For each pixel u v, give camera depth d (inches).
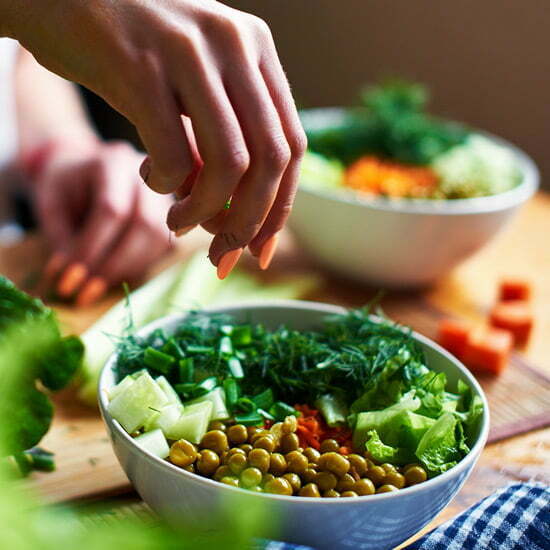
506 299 37.5
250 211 24.0
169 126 23.1
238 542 15.6
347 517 24.0
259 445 25.5
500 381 33.0
